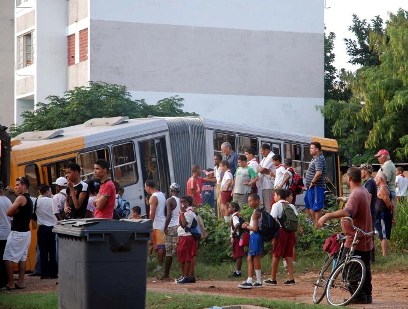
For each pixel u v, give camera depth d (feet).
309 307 41.70
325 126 160.35
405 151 127.95
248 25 148.05
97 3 138.10
